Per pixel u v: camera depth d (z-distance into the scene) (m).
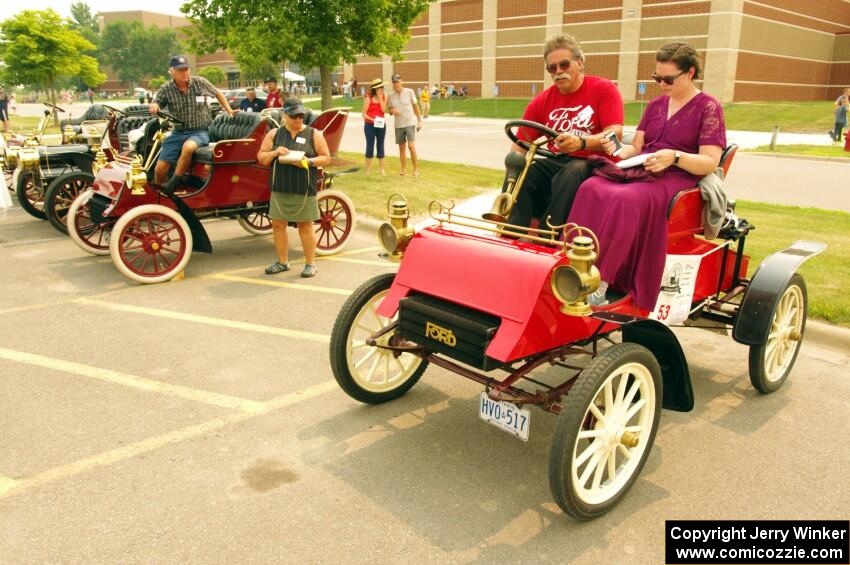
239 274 6.77
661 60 3.65
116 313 5.57
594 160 3.71
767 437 3.68
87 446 3.53
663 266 3.29
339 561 2.69
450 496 3.14
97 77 22.56
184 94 7.23
